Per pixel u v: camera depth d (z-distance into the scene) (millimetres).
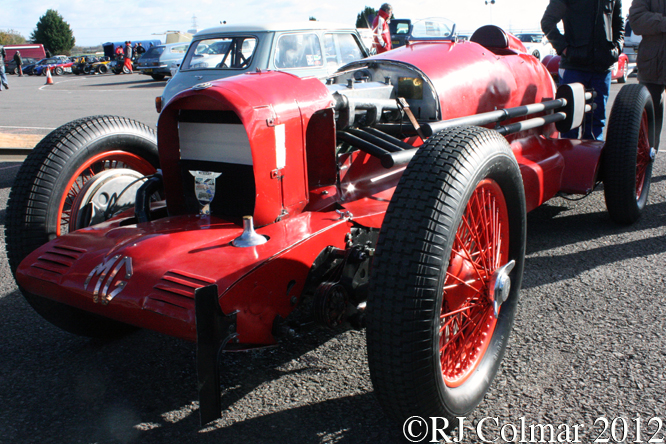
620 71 13539
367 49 8125
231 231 2016
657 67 4305
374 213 2244
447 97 2826
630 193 3447
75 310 2223
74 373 2205
